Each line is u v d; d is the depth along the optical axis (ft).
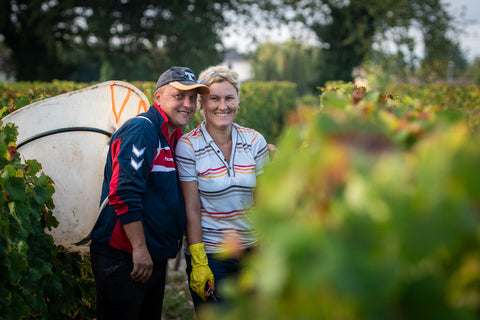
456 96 29.22
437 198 2.09
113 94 9.80
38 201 8.43
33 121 10.01
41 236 8.87
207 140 8.08
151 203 7.64
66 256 9.93
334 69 69.51
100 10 68.23
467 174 2.14
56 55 71.92
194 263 7.87
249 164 8.07
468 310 2.14
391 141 2.63
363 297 2.01
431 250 2.07
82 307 10.27
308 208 2.38
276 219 2.47
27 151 9.96
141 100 9.38
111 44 73.20
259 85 40.86
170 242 7.95
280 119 41.75
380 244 2.13
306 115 2.81
